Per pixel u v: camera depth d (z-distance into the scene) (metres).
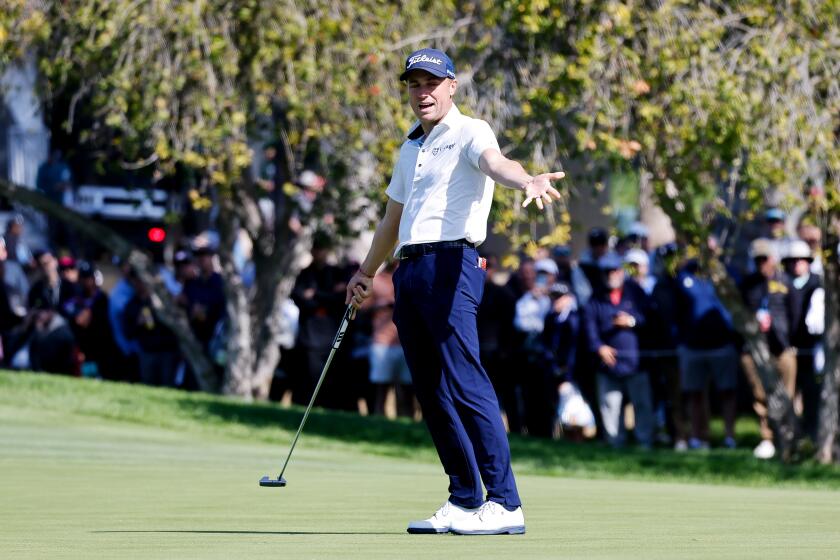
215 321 60.78
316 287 56.88
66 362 61.00
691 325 52.66
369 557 14.77
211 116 48.03
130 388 55.41
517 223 45.28
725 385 53.41
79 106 56.34
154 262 65.69
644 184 53.25
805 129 42.09
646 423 51.12
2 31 48.47
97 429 44.59
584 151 45.78
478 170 18.22
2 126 78.81
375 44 47.94
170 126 49.44
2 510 21.41
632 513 21.84
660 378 53.03
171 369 61.38
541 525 19.44
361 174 53.38
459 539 17.20
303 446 44.97
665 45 43.16
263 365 59.34
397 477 31.30
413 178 18.52
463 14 50.19
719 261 48.50
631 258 51.28
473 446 18.22
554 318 52.41
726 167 45.34
